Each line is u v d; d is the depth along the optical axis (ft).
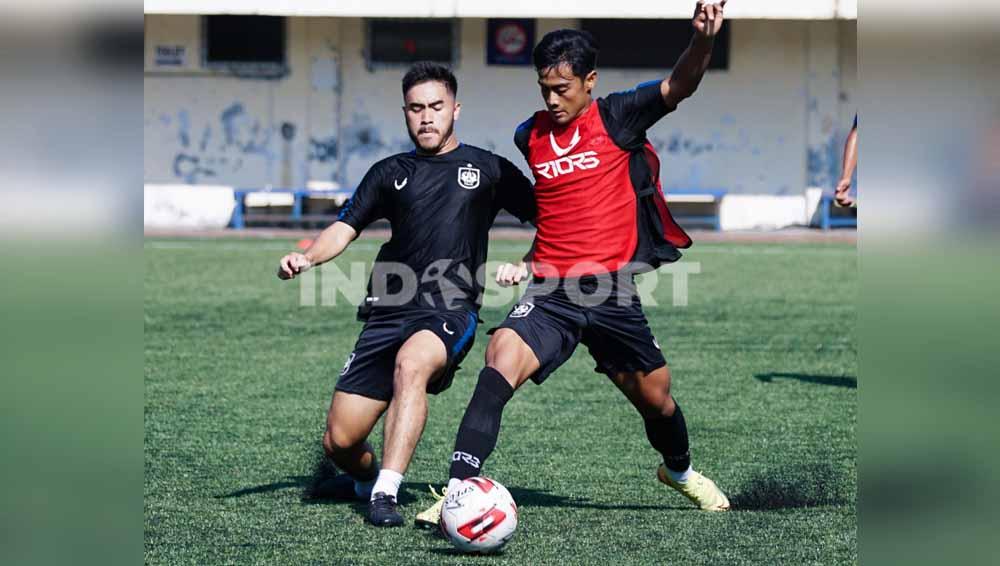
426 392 39.73
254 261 122.83
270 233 157.79
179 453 48.60
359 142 169.78
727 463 47.52
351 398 39.65
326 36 167.53
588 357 73.72
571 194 37.78
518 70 169.07
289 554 34.63
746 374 67.97
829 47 167.84
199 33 166.71
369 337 39.73
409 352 38.32
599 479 45.16
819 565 33.58
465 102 169.48
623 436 52.54
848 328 84.48
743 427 54.39
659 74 168.35
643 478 45.34
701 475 41.16
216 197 168.04
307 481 44.21
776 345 77.66
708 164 170.40
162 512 39.60
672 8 158.81
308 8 158.51
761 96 169.17
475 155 40.16
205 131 168.35
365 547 35.27
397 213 39.91
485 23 168.35
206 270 115.24
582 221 37.73
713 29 35.24
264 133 168.45
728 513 39.93
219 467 46.29
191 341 77.66
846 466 46.93
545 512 39.91
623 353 38.24
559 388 63.82
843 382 65.57
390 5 159.12
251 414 56.44
